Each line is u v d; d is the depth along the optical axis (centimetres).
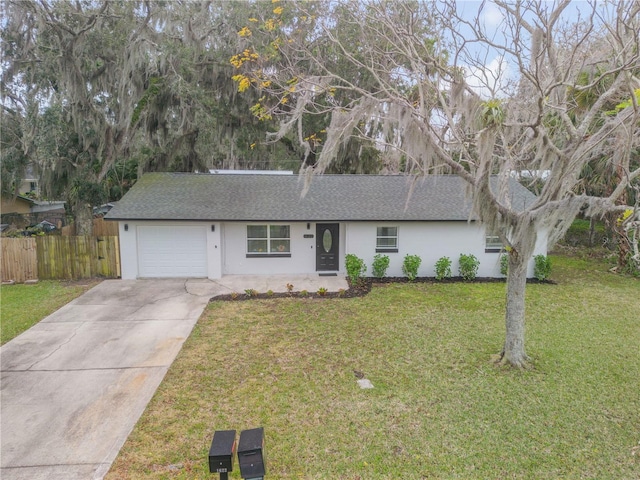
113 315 990
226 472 324
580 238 2005
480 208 646
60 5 1392
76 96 1461
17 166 1542
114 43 1486
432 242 1394
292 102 1483
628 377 664
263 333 868
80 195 1634
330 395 609
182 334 863
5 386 643
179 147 1820
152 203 1368
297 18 1189
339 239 1435
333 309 1034
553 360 728
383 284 1298
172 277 1376
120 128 1606
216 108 1708
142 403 590
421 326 905
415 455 476
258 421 544
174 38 1602
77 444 499
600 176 1320
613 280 1349
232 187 1508
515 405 580
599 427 529
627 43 565
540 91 546
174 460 470
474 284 1299
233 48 1620
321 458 471
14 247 1309
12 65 1425
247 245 1420
